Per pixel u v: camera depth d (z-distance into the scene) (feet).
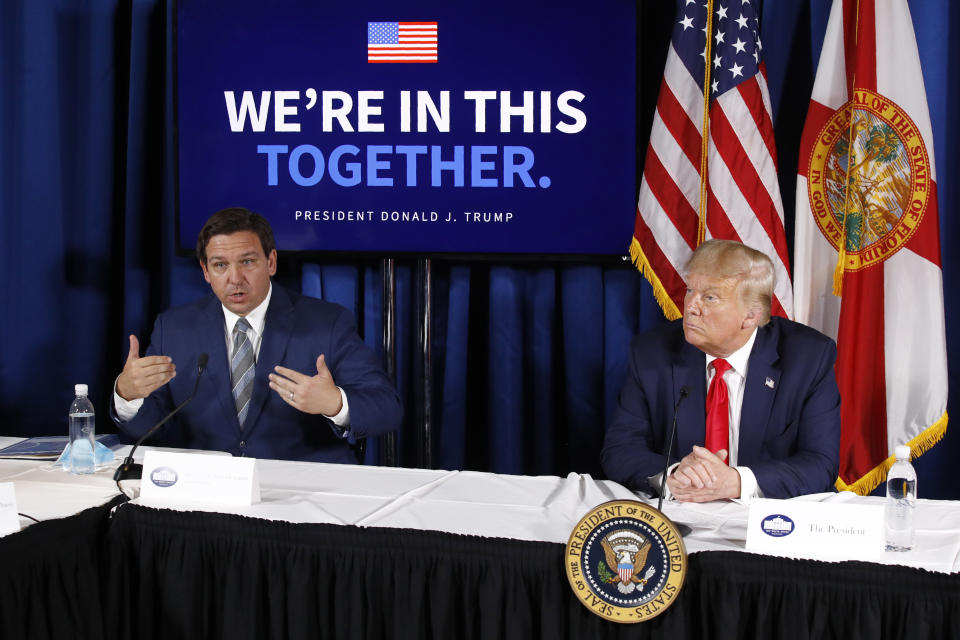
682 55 9.98
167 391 7.81
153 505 5.49
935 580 4.37
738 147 9.65
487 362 11.34
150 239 11.61
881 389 9.32
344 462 7.81
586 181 10.62
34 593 4.88
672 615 4.59
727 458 6.33
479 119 10.66
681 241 9.91
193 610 5.27
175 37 10.85
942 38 9.98
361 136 10.80
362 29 10.68
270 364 7.77
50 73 11.31
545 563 4.77
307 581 5.08
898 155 9.26
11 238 11.50
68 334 11.65
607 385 11.15
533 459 11.41
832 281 9.71
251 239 7.61
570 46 10.48
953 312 10.24
